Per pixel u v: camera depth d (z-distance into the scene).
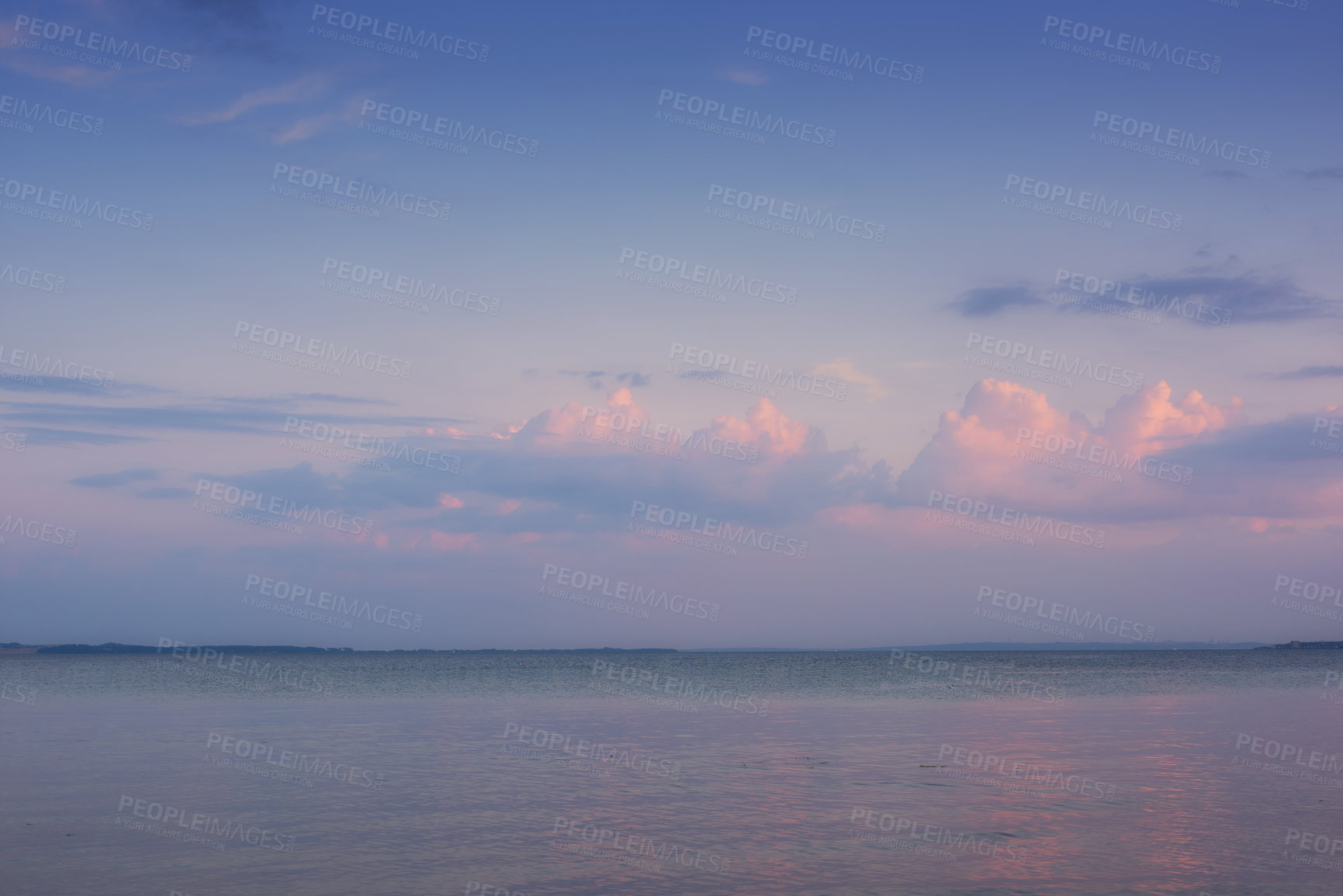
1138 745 37.94
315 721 49.94
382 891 17.06
